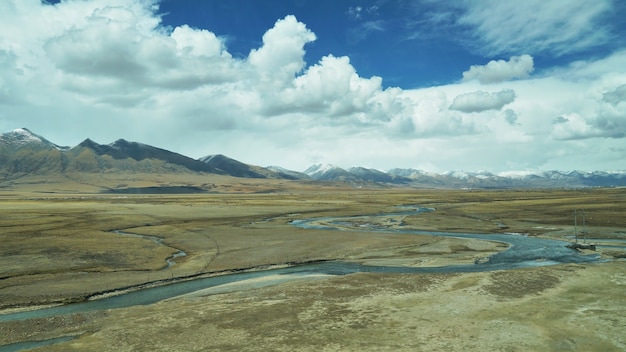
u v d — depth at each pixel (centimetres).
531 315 2964
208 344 2578
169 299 3731
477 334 2628
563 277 4056
